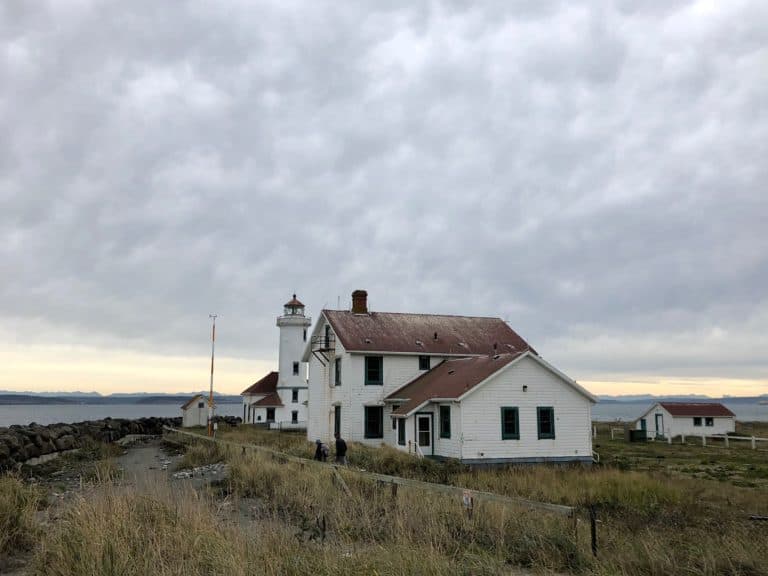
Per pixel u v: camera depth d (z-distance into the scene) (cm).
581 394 3173
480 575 861
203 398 7550
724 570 960
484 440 2986
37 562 891
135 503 1111
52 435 3484
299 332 7456
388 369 3919
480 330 4438
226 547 869
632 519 1406
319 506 1377
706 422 5950
